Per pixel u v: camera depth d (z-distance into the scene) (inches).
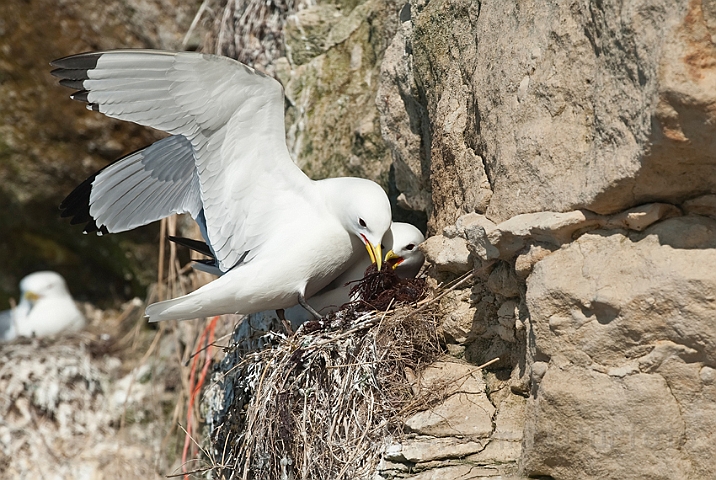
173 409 548.7
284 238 349.1
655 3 240.4
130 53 322.7
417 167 381.1
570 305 265.4
